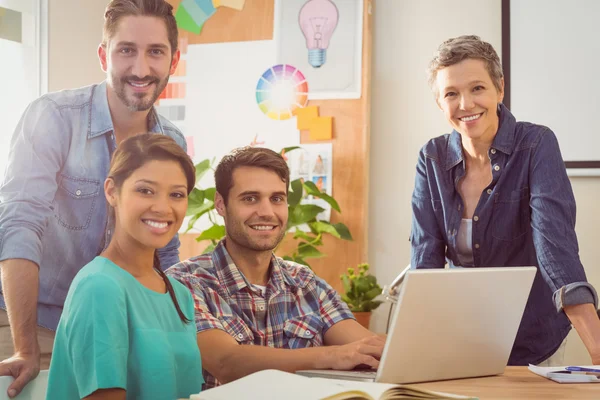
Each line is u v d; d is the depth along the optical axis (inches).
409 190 117.0
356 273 116.1
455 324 50.6
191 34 126.6
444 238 79.5
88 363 43.0
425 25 117.6
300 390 38.8
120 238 49.5
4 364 62.3
